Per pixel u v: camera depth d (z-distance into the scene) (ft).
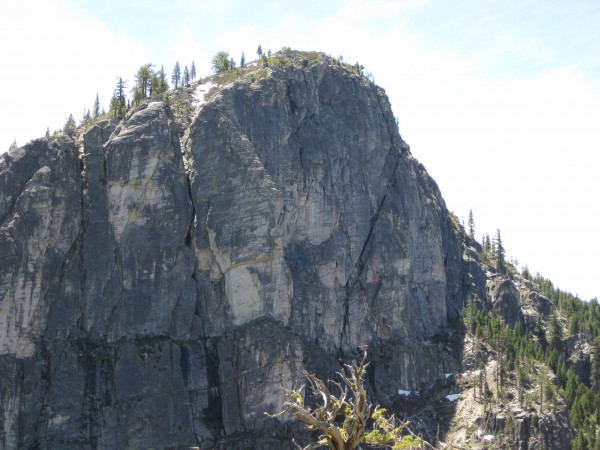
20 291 604.49
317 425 153.99
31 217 619.26
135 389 600.80
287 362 624.18
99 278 633.61
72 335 617.62
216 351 631.56
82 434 586.45
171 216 653.30
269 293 642.22
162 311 634.43
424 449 178.81
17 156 644.27
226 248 645.51
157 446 590.96
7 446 572.10
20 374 591.78
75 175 653.30
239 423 609.01
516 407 651.25
